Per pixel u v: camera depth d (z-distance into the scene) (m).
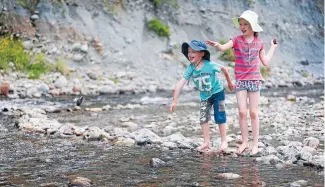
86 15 20.58
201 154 6.16
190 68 6.39
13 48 18.16
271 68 22.78
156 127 8.72
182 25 22.77
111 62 19.67
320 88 19.36
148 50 20.97
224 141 6.45
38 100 14.06
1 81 16.23
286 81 21.25
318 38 26.72
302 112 10.63
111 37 20.53
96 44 19.91
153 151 6.36
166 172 5.16
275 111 10.98
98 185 4.64
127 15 21.66
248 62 6.16
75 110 11.71
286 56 24.56
